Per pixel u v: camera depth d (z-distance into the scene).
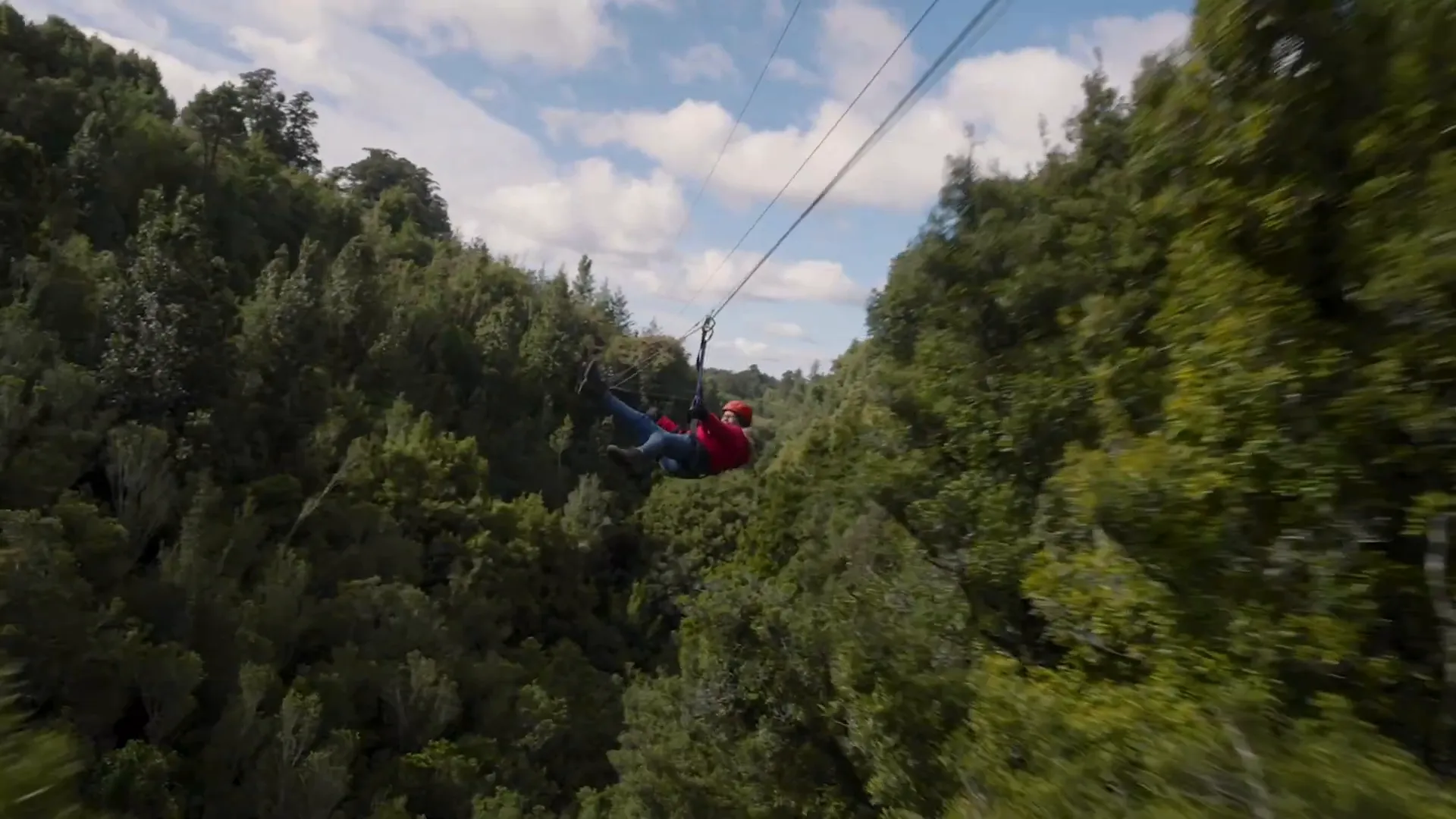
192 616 35.44
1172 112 5.31
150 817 28.36
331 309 59.81
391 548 46.28
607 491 62.94
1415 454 4.62
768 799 17.89
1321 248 4.85
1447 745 5.04
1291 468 4.94
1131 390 7.95
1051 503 9.84
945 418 13.35
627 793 26.38
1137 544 6.20
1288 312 4.88
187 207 49.47
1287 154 4.74
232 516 41.59
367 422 54.66
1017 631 12.27
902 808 11.82
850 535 19.11
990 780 6.35
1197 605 5.97
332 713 36.59
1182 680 5.99
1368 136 4.43
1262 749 4.22
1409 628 5.30
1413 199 4.34
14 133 57.16
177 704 31.91
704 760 19.88
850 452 18.08
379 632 41.94
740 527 58.25
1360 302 4.59
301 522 44.78
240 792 32.34
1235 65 4.76
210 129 67.94
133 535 37.50
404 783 35.97
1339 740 4.13
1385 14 4.38
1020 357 11.91
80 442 36.97
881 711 12.23
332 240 78.19
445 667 41.62
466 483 55.12
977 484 12.48
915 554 15.02
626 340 34.03
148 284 43.59
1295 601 5.43
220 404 44.66
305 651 40.47
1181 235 5.66
